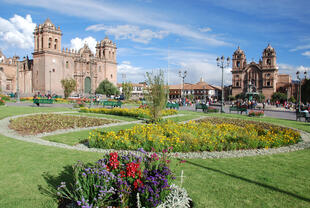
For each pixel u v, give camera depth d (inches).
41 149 342.0
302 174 262.8
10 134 469.1
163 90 637.3
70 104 1525.6
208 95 4325.8
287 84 3659.0
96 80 3469.5
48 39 2844.5
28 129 524.7
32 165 269.6
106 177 174.2
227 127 513.0
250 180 241.1
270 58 3639.3
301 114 895.7
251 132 461.1
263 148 400.8
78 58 3161.9
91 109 976.9
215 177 246.7
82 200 153.3
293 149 397.1
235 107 1168.2
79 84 3193.9
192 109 1472.7
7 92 2878.9
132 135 385.4
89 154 323.0
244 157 334.6
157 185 176.6
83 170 196.4
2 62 2965.1
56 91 2906.0
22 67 3097.9
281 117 1081.4
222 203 192.4
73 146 380.2
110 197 176.6
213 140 386.6
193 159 316.8
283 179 246.4
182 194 191.5
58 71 2930.6
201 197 200.8
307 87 2760.8
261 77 3727.9
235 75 3937.0
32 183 222.5
